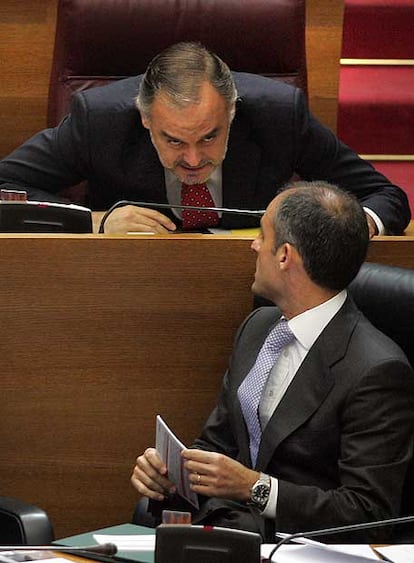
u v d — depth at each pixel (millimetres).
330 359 8875
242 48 13867
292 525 8531
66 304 9969
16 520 8336
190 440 10164
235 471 8555
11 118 16516
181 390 10125
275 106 12305
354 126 19062
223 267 10008
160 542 6617
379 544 8461
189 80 10914
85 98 12422
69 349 10023
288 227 8961
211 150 11164
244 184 12250
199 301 10039
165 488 8969
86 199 12695
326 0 16406
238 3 13852
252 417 9117
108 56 13914
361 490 8586
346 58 19641
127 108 12227
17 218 10242
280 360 9109
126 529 8547
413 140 19125
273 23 13852
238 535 6574
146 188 12227
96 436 10133
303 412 8852
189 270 10000
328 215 8914
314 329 9016
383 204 12359
